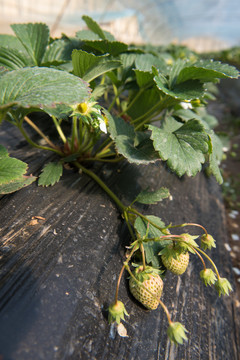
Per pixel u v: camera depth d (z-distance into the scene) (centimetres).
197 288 28
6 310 16
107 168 31
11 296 17
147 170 35
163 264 22
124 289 21
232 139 99
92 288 20
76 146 30
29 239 21
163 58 59
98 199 27
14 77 18
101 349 17
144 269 20
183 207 35
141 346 19
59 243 21
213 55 214
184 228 32
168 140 23
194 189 41
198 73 27
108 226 25
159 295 20
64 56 34
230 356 25
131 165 34
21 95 17
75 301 18
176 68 29
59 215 24
